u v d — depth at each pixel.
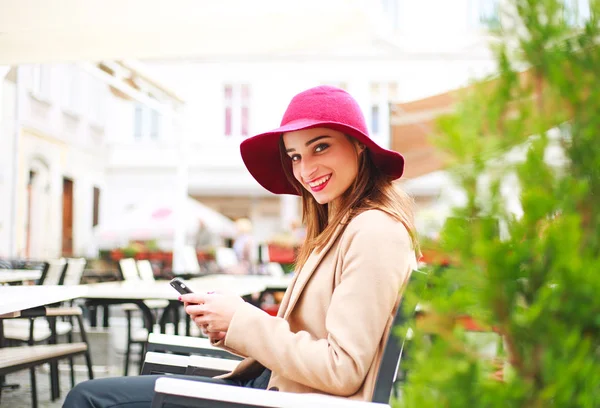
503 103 0.82
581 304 0.73
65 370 5.43
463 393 0.77
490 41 0.85
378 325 1.47
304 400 1.27
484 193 0.79
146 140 21.72
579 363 0.71
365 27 3.87
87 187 19.11
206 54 4.25
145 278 6.30
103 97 20.53
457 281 0.78
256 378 1.92
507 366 0.79
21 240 14.20
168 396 1.33
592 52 0.82
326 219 1.95
